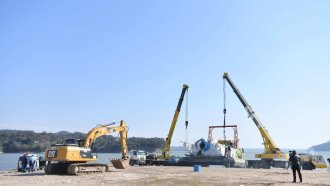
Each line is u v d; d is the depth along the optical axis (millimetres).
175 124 56219
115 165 37281
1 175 27500
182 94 56875
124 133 38469
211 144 49875
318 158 46188
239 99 54750
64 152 26984
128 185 20156
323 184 21953
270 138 52625
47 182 21422
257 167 50781
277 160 50312
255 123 53531
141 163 51719
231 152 49344
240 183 22047
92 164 29172
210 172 33625
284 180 24844
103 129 34438
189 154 51250
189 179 24578
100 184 20516
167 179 24438
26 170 32469
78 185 19875
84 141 31500
